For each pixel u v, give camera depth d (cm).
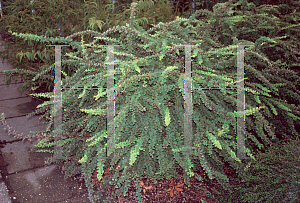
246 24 289
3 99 341
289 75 262
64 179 221
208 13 245
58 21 317
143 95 198
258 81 255
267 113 239
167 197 205
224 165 241
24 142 260
